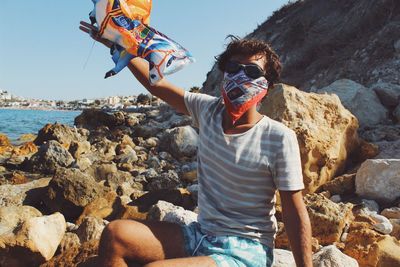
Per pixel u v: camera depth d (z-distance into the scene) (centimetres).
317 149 687
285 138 285
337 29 2142
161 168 1102
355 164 760
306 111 738
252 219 290
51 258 464
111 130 1942
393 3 1838
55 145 1143
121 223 281
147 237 282
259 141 287
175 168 1097
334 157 698
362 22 1953
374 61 1592
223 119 302
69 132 1595
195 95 331
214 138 298
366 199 621
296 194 281
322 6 2473
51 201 717
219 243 285
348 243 469
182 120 1772
